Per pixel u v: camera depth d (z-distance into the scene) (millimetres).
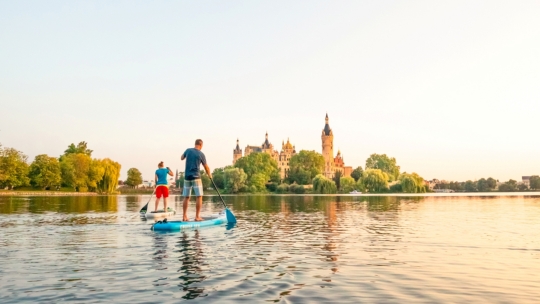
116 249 7195
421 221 13703
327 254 6812
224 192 122312
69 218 14000
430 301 4043
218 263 5938
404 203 31297
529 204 29000
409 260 6277
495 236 9352
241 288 4492
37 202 28781
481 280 4949
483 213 18297
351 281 4863
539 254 6879
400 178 96938
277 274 5219
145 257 6391
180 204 30266
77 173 87375
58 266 5672
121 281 4809
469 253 6977
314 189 104500
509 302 4016
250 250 7176
